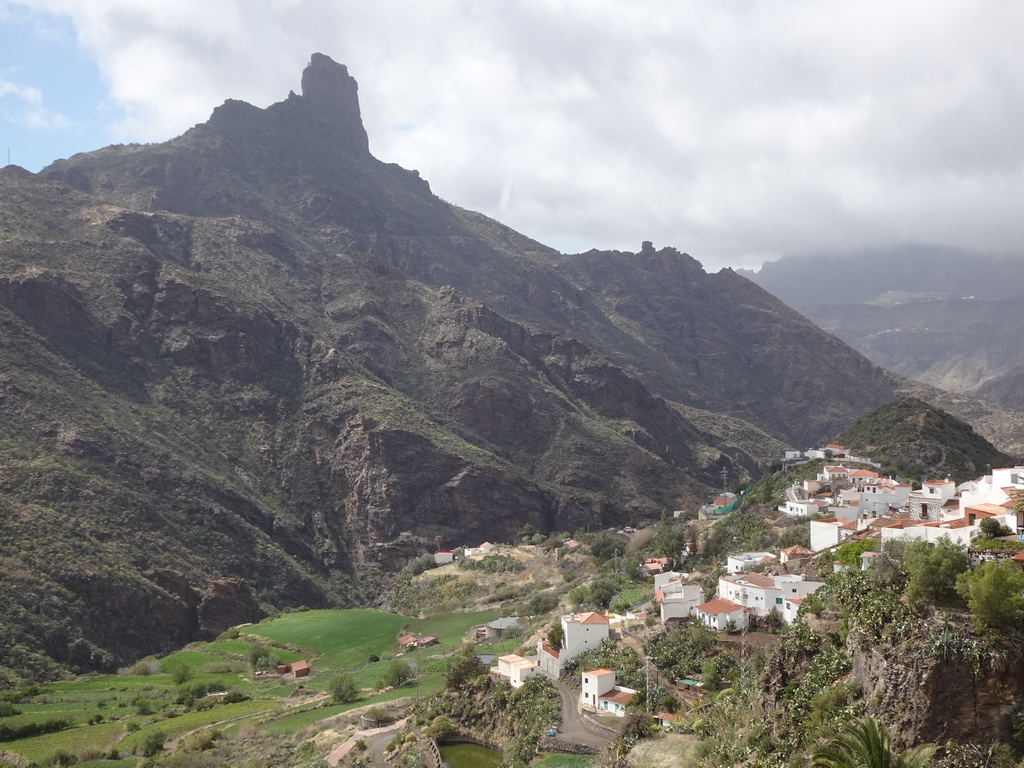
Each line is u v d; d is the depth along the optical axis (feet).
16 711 442.09
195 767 354.13
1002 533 252.62
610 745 268.21
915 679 171.53
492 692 359.25
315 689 480.64
